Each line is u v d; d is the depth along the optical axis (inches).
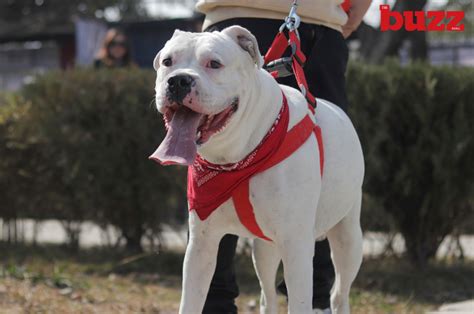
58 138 508.4
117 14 1617.9
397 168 466.3
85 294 402.9
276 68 249.9
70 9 1592.0
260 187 214.8
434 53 1000.9
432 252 485.4
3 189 542.0
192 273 226.4
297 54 248.7
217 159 215.8
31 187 537.6
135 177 501.0
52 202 537.6
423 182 466.6
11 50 1252.5
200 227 223.6
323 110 245.4
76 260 506.6
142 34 919.0
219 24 271.3
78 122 505.7
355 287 443.8
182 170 494.6
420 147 460.8
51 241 581.0
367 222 478.9
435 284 450.3
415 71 462.6
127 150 498.6
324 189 235.8
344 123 250.5
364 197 469.4
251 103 212.8
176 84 198.8
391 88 458.6
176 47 208.8
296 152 217.8
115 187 502.9
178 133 202.1
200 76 201.8
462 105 457.4
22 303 364.8
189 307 224.5
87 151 501.0
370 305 407.5
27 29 1433.3
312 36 270.2
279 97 220.2
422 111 455.8
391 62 480.4
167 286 447.8
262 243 258.5
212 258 228.4
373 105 462.6
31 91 527.8
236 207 217.6
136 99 494.6
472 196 464.1
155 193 499.8
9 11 1594.5
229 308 277.6
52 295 391.2
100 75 508.1
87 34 942.4
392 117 461.7
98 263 496.4
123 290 427.5
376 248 527.2
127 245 523.2
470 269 481.1
